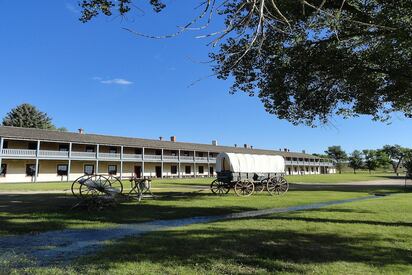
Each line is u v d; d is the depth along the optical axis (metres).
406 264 6.77
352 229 10.41
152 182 43.25
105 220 12.14
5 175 44.62
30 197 20.56
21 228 10.31
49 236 9.41
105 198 15.83
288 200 20.53
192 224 11.59
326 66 12.51
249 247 8.00
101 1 8.63
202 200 19.75
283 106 15.28
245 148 86.88
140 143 58.56
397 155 120.62
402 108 15.25
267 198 21.77
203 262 6.79
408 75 11.42
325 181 52.84
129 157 55.81
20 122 72.75
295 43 12.08
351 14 10.22
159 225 11.46
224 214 14.46
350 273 6.16
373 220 12.34
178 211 14.77
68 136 50.94
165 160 60.91
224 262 6.79
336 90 14.71
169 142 67.31
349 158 122.12
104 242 8.61
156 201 18.80
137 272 6.14
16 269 6.33
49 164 49.03
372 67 12.38
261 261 6.84
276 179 25.95
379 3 10.52
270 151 92.06
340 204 18.62
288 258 7.13
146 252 7.54
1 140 42.81
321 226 10.89
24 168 46.47
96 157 51.44
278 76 13.78
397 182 50.84
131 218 12.68
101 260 6.89
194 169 65.62
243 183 24.41
